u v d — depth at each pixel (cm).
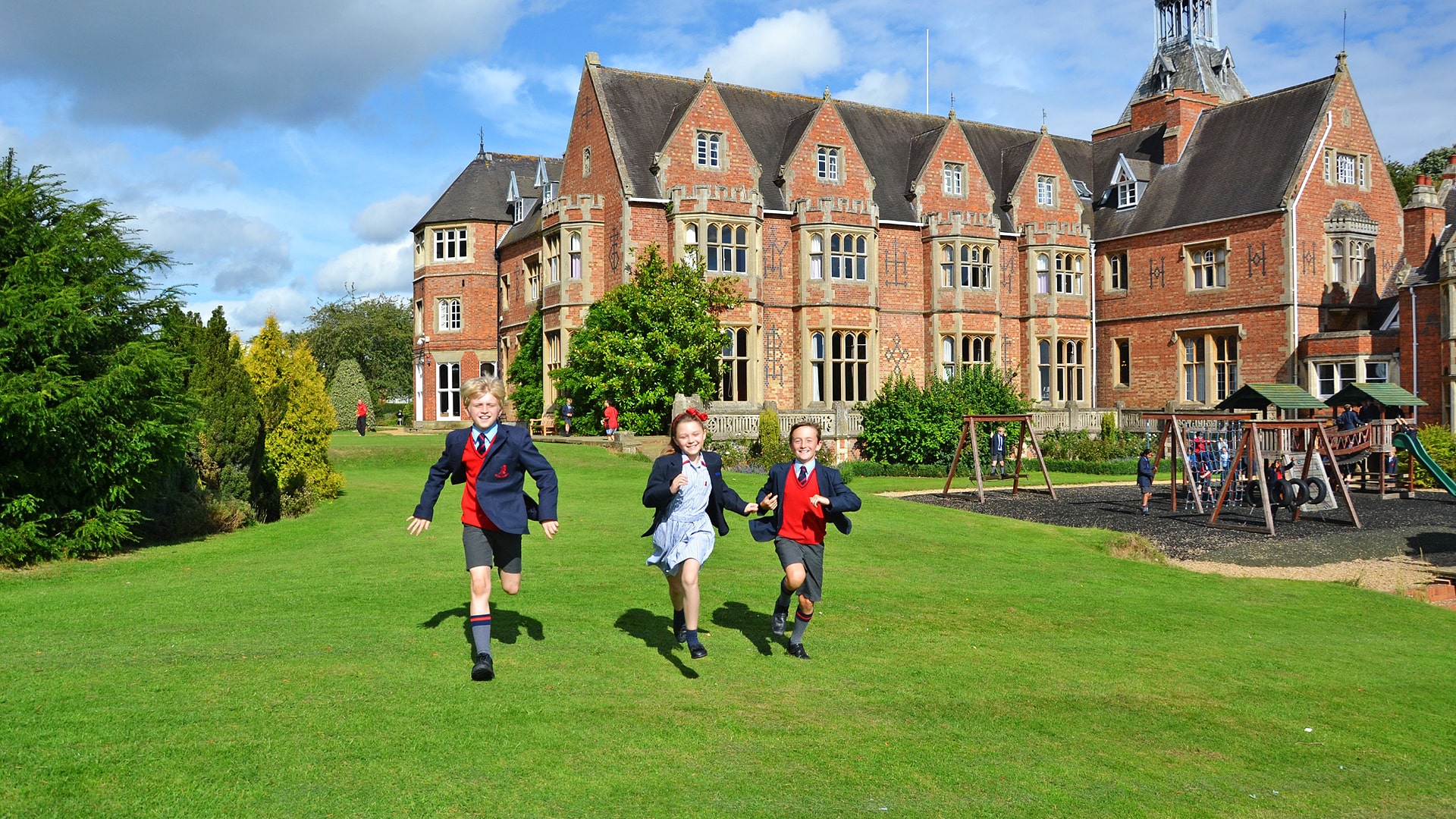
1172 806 546
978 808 525
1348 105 4012
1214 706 747
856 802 523
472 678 686
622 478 2439
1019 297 4250
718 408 3400
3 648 771
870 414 3478
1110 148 4866
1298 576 1552
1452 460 2955
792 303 3797
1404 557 1759
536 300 4216
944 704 698
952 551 1497
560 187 4091
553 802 503
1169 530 2016
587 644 801
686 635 757
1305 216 3859
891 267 3972
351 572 1135
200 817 472
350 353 6762
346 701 636
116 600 985
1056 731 659
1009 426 3375
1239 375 4000
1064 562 1491
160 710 612
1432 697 829
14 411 1236
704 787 529
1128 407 4419
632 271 3544
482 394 707
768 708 664
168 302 1502
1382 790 598
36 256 1348
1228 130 4291
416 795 504
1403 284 3503
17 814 466
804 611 795
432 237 4719
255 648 766
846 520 796
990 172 4462
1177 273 4212
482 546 710
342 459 2834
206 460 1706
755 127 4000
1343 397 2859
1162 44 5903
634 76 3925
